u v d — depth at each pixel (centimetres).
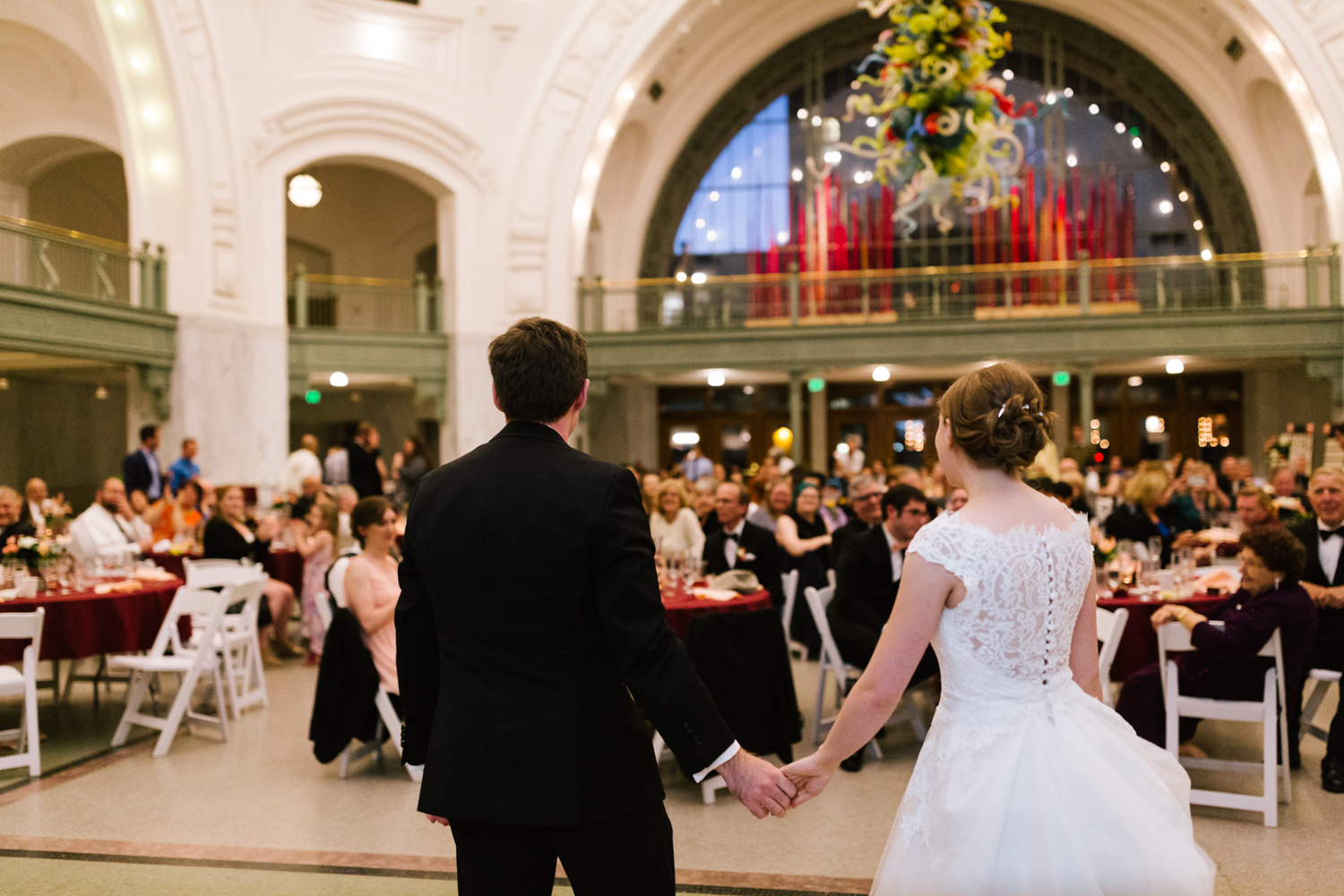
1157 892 203
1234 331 1666
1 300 1180
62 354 1306
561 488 210
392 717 554
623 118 1920
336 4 1705
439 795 204
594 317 1891
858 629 602
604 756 205
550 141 1844
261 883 399
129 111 1455
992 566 211
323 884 397
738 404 2247
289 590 911
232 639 680
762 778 215
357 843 446
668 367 1844
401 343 1789
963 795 210
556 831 204
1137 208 2183
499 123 1841
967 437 221
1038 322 1720
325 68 1688
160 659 618
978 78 706
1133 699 520
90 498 1981
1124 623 504
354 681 553
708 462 1945
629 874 208
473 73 1823
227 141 1548
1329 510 589
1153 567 687
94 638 619
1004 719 213
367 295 2255
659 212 2281
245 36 1597
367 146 1738
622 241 2245
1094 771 211
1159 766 231
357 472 1357
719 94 2238
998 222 2212
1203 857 213
